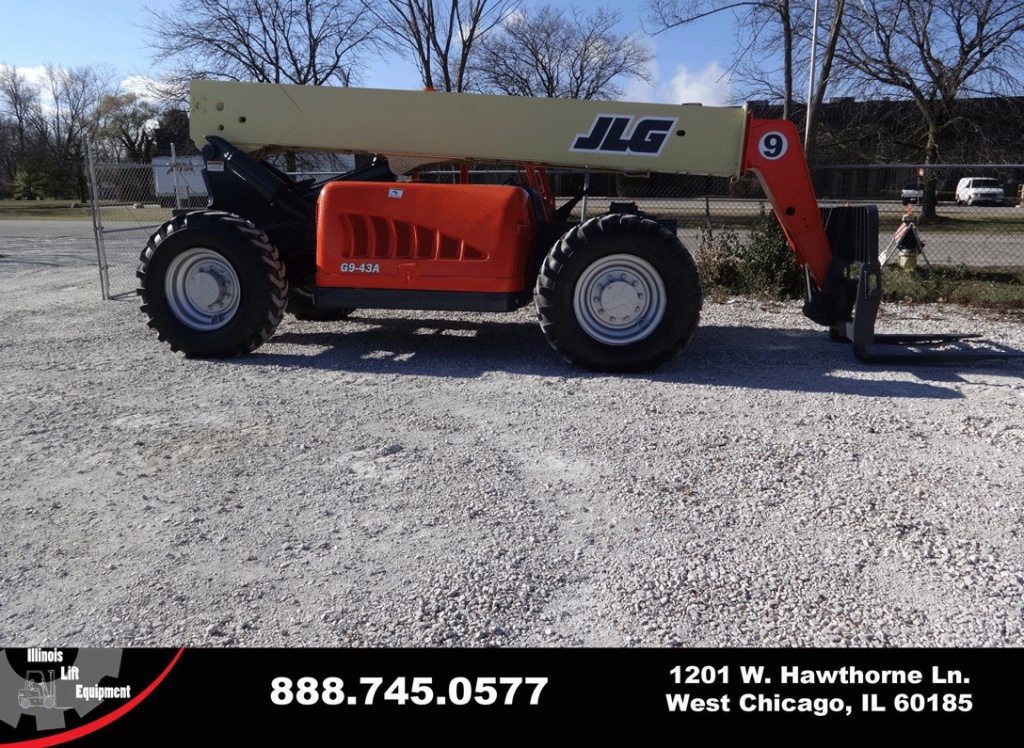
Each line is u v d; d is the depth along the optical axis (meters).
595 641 2.98
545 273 6.71
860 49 17.88
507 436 5.10
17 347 7.77
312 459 4.70
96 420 5.43
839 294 7.62
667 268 6.59
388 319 9.20
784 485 4.30
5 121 73.44
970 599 3.21
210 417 5.49
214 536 3.75
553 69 34.47
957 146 20.23
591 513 3.97
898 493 4.20
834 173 15.95
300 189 7.83
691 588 3.30
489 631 3.03
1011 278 11.92
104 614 3.14
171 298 7.23
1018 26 18.08
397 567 3.46
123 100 52.50
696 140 7.06
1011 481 4.35
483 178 10.91
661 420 5.42
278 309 7.23
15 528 3.83
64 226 29.09
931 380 6.52
